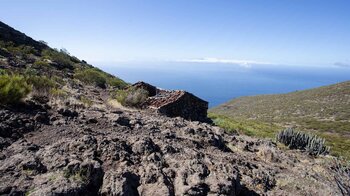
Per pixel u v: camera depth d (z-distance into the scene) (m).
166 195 4.90
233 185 5.57
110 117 9.46
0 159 5.29
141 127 9.38
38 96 10.48
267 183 7.17
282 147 13.23
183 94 17.64
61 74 24.72
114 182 4.92
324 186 7.45
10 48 30.12
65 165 5.19
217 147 9.54
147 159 6.27
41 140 6.60
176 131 10.13
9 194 4.18
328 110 99.12
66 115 8.89
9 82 9.12
